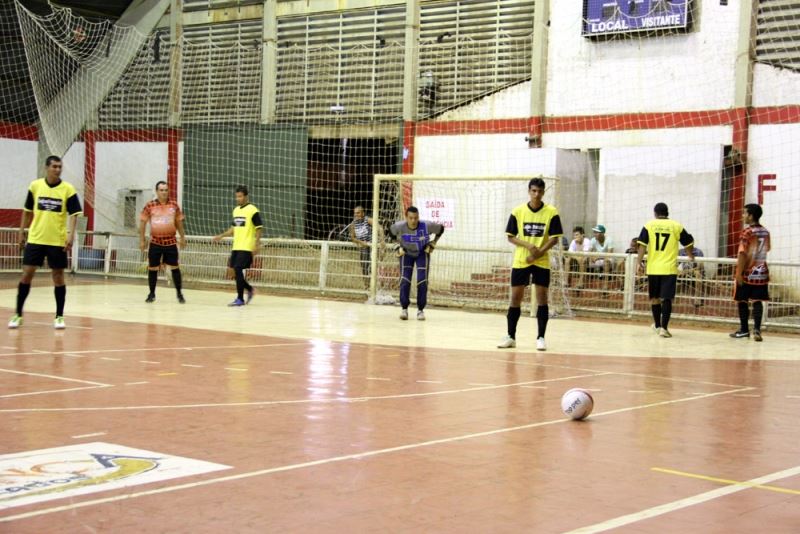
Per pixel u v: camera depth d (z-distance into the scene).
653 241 11.58
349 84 19.80
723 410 6.17
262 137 20.59
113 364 7.50
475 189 17.98
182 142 21.41
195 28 21.53
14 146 21.69
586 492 3.89
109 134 21.97
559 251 14.21
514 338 9.78
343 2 19.92
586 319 14.06
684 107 16.55
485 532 3.29
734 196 16.11
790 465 4.54
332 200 20.17
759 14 15.90
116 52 21.62
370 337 10.38
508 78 18.22
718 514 3.58
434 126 18.89
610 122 17.20
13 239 20.17
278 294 17.25
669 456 4.66
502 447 4.77
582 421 5.59
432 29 19.08
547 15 17.81
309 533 3.22
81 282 18.12
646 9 16.69
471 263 15.34
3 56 21.20
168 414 5.42
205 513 3.43
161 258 14.19
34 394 5.99
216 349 8.73
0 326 10.02
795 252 15.63
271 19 20.62
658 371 8.24
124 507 3.48
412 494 3.78
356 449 4.62
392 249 15.86
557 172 17.11
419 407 5.93
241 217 14.14
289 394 6.29
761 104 15.92
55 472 3.99
